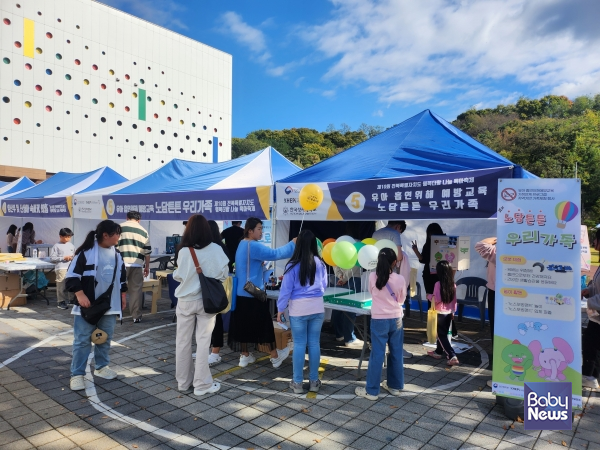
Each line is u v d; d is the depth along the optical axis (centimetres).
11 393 389
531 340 335
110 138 3462
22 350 521
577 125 4266
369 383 386
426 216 412
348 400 382
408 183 427
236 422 336
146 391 397
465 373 459
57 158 3108
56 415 344
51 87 3062
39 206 984
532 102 7688
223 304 375
